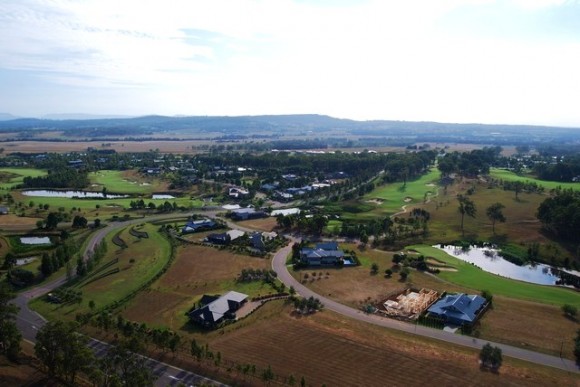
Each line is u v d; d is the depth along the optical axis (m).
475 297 114.38
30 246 160.00
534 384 81.25
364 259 153.88
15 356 86.44
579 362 88.75
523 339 97.94
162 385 81.06
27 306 115.12
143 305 116.00
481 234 187.75
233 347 94.31
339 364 87.38
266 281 132.12
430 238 182.50
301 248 155.38
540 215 192.12
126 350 80.38
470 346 94.75
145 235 178.38
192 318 107.56
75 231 182.62
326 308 113.88
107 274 136.75
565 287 133.75
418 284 131.50
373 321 106.62
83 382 82.31
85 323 103.00
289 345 94.81
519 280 139.50
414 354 91.19
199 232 187.12
